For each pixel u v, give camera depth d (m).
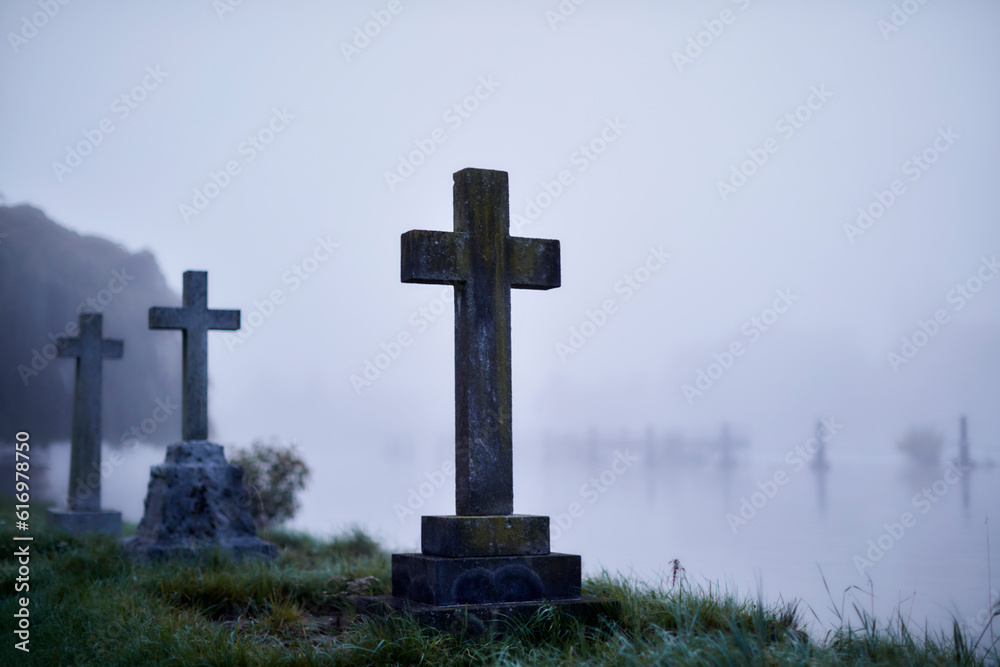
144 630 5.68
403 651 5.12
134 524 15.07
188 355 11.10
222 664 5.03
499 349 6.27
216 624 6.24
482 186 6.37
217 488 10.61
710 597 6.03
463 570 5.73
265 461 14.81
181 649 5.23
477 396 6.15
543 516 6.09
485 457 6.11
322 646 5.47
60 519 13.84
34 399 36.44
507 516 5.98
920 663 4.54
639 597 6.23
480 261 6.30
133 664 5.22
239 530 10.62
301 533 13.18
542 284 6.48
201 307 11.18
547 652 5.04
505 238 6.40
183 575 7.65
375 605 5.97
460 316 6.29
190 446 10.77
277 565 9.09
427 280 6.22
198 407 11.08
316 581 7.86
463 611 5.51
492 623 5.53
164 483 10.52
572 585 5.99
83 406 14.45
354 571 8.27
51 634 5.79
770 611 5.87
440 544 5.97
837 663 4.41
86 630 5.91
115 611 6.29
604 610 5.75
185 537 10.26
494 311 6.29
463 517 5.88
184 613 6.25
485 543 5.86
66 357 14.48
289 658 5.08
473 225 6.31
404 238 6.27
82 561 8.70
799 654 4.45
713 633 4.94
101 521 14.03
